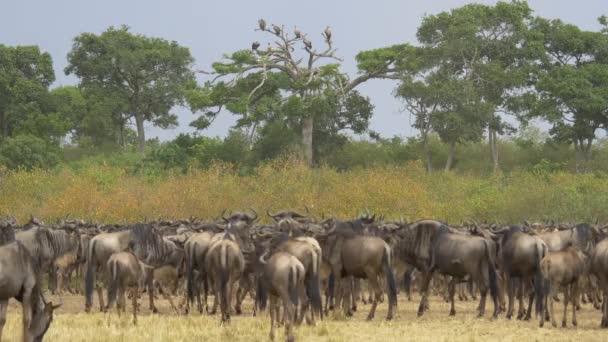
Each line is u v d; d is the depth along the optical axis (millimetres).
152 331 75938
